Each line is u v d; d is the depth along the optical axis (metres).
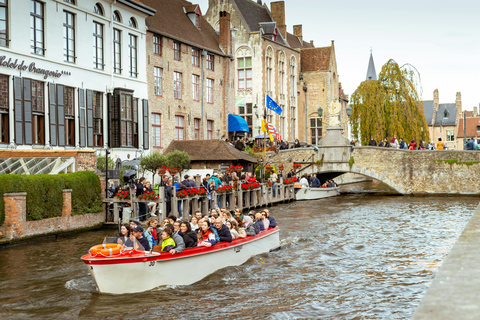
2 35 19.58
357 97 42.56
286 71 50.50
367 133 42.00
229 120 38.94
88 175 19.81
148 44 29.38
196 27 37.09
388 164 37.28
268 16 53.62
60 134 22.11
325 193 36.84
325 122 54.25
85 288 11.24
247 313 9.70
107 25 25.48
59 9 22.19
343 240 17.86
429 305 3.11
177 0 37.75
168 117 31.39
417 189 36.91
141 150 27.66
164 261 11.18
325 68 56.97
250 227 14.58
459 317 2.90
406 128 41.62
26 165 18.69
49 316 9.48
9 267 13.16
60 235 17.94
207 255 12.34
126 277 10.71
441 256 14.95
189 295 10.89
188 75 33.78
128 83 27.14
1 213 15.80
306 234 19.16
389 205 30.34
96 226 19.98
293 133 53.16
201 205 22.61
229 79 38.88
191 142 31.36
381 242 17.42
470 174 35.88
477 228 5.77
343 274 12.87
